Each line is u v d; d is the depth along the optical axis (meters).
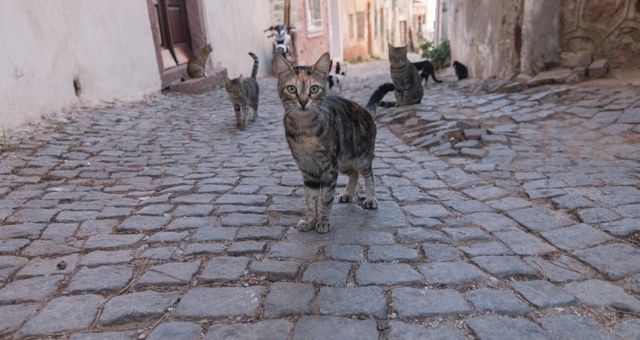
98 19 2.66
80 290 0.87
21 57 1.98
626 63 2.80
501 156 1.67
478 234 1.07
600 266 0.91
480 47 3.88
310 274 0.92
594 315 0.78
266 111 3.09
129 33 3.03
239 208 1.26
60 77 2.27
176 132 2.29
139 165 1.69
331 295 0.85
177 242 1.06
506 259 0.95
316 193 1.14
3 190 1.37
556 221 1.12
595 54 2.89
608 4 2.79
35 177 1.50
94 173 1.57
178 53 4.11
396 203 1.29
